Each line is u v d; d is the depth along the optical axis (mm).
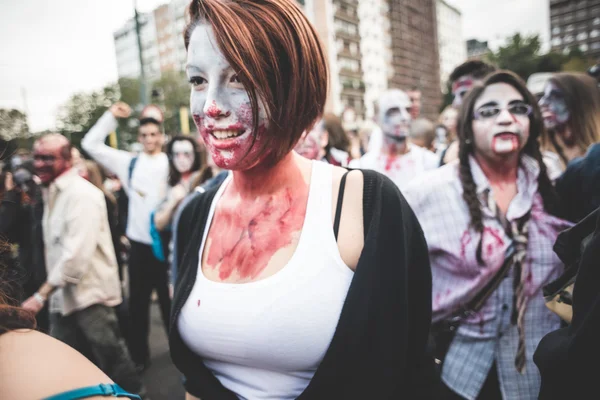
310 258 718
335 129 3131
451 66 79438
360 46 50219
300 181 811
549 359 678
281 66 688
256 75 667
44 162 2020
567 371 636
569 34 65188
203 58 696
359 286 686
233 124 705
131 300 2826
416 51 63312
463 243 1228
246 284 733
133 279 2846
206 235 875
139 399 510
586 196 1156
